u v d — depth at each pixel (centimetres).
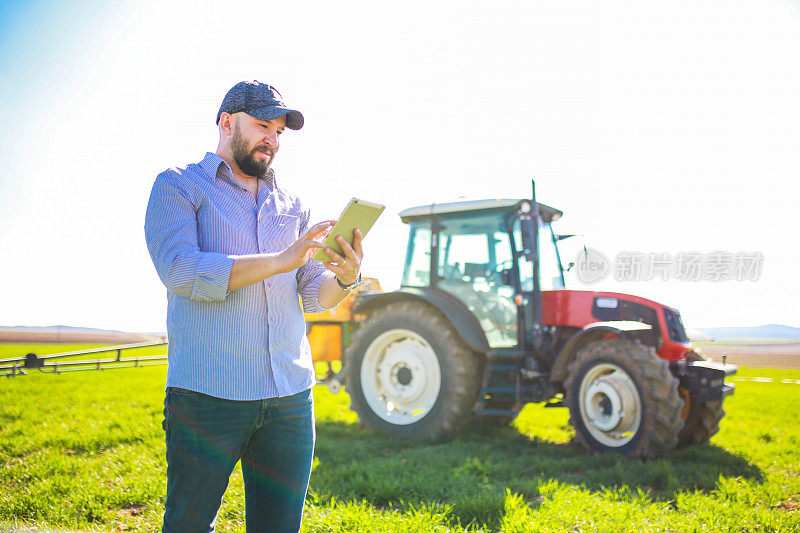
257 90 184
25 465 454
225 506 363
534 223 632
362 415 654
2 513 346
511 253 625
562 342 626
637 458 511
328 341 769
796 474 475
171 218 168
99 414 716
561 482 441
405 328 640
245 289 174
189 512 165
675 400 508
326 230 178
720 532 329
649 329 562
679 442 591
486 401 625
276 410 178
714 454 528
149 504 364
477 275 646
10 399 870
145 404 816
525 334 612
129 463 460
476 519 346
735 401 995
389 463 464
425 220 697
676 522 342
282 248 194
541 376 602
